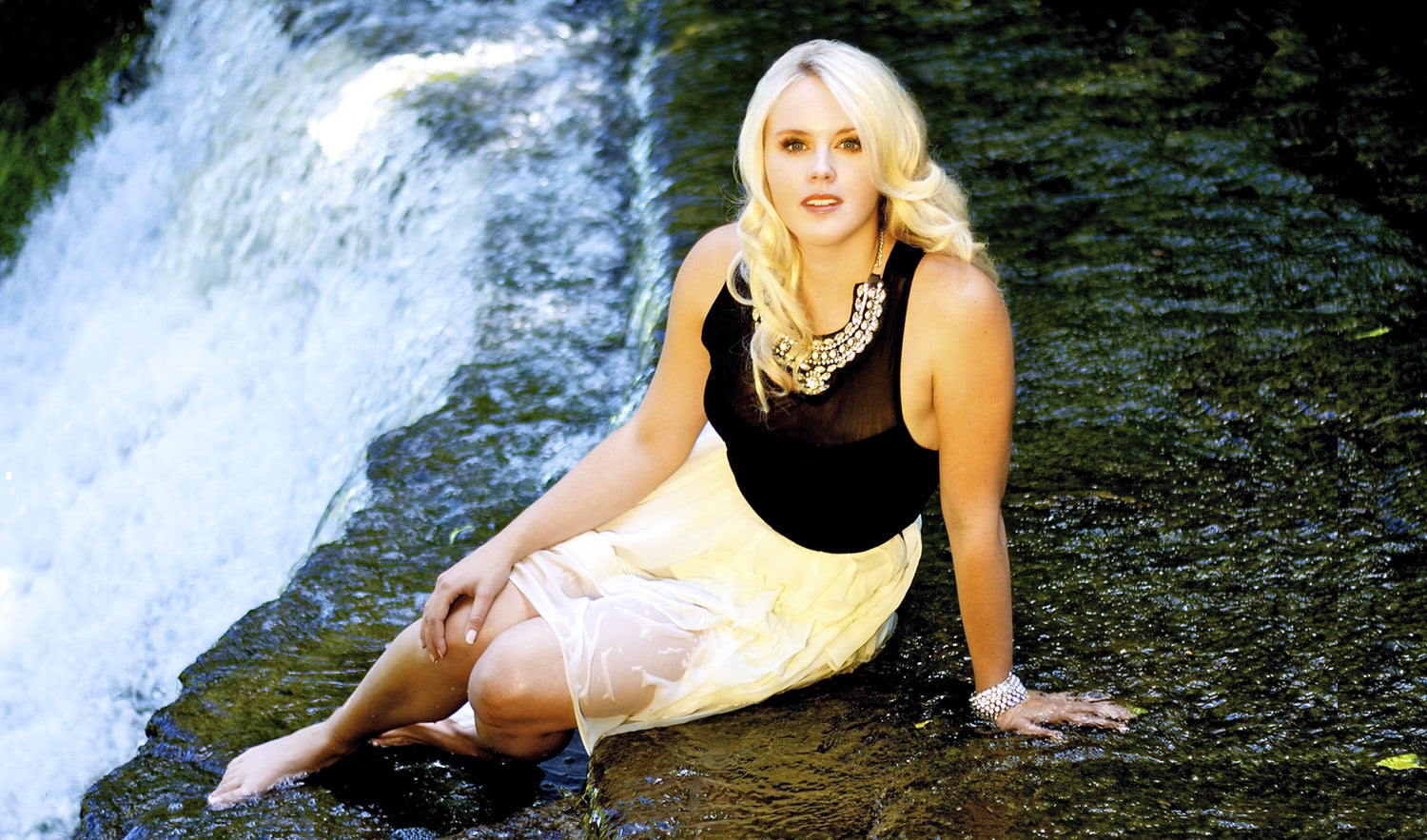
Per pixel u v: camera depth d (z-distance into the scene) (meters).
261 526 4.67
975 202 4.60
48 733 3.74
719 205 4.62
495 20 6.78
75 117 7.24
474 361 4.40
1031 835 2.08
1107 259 4.20
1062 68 5.52
